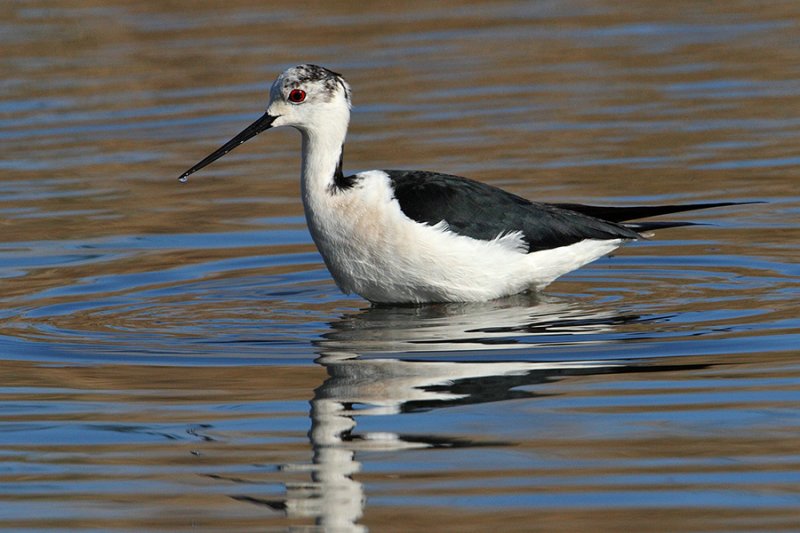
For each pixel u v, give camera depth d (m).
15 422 10.73
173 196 18.61
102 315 13.85
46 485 9.54
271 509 9.04
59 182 19.27
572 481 9.27
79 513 9.08
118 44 26.91
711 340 12.29
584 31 27.33
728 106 21.61
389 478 9.45
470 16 29.05
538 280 14.30
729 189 17.56
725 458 9.55
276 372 11.84
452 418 10.54
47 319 13.70
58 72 25.02
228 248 16.41
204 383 11.58
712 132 20.28
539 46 26.11
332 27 27.97
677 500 8.91
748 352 11.88
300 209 17.97
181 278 15.23
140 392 11.39
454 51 25.84
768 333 12.42
